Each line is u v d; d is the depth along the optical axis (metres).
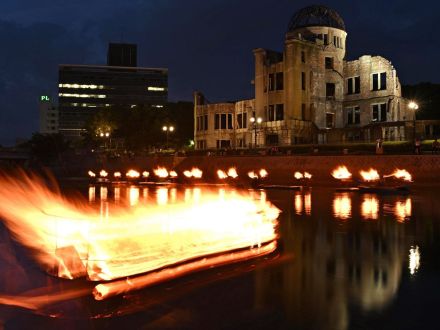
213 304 9.72
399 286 10.90
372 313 9.09
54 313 9.30
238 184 53.97
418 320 8.66
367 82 76.00
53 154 102.38
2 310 9.45
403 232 18.53
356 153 54.56
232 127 84.06
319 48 76.56
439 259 13.67
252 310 9.36
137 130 103.44
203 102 90.12
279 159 58.97
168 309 9.45
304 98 73.94
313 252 14.64
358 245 15.86
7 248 16.03
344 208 27.38
